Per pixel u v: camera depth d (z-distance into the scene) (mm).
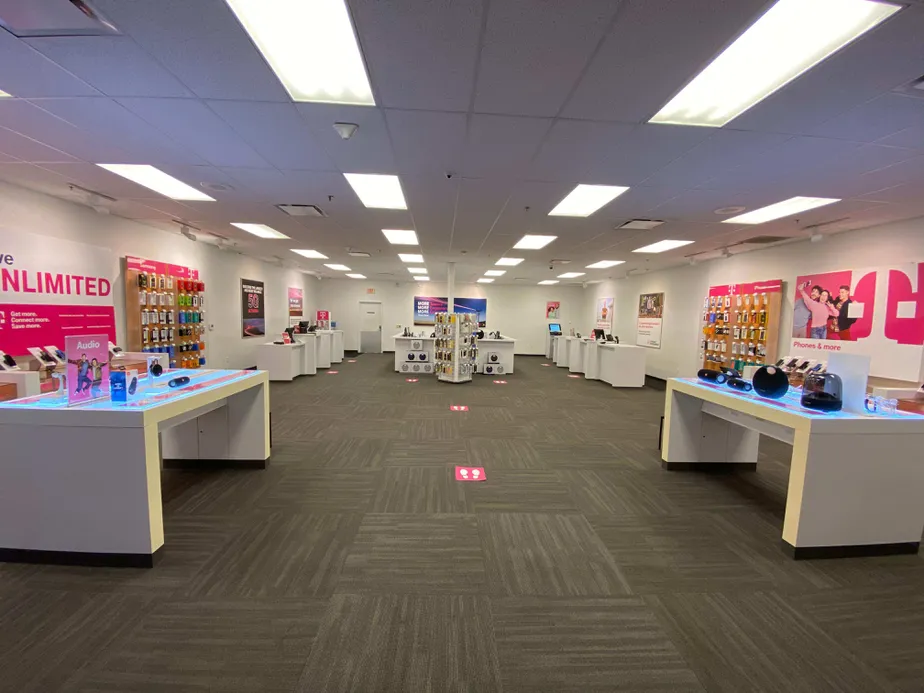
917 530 2420
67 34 1706
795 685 1524
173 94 2209
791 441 2568
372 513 2793
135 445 2090
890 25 1561
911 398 3625
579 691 1482
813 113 2248
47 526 2133
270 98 2234
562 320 14289
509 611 1880
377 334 13992
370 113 2377
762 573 2225
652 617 1868
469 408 6047
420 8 1539
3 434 2094
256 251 7949
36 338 4039
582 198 3979
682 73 1929
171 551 2303
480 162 3080
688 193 3711
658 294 9547
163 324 5926
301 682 1488
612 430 5020
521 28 1639
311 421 5152
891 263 4422
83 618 1777
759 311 6258
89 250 4684
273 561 2223
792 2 1535
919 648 1719
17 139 2812
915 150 2672
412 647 1658
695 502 3086
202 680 1489
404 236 6043
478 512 2840
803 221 4574
